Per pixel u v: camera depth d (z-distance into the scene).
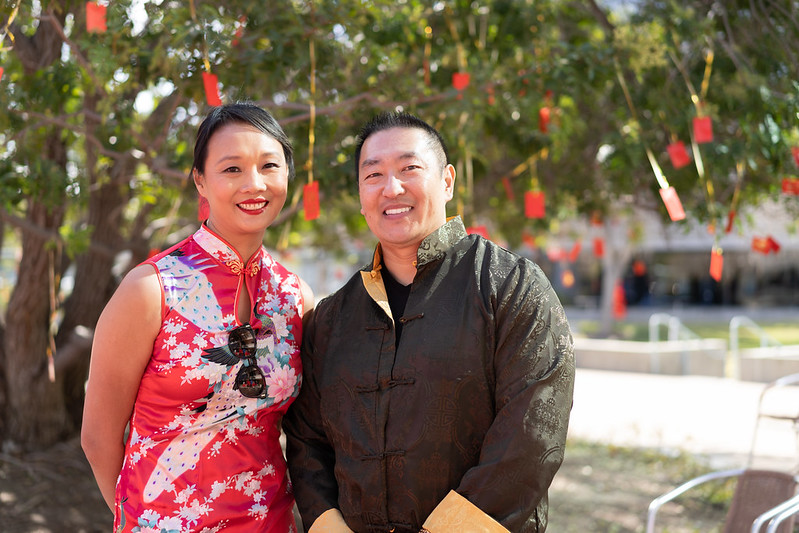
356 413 1.81
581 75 3.93
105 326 1.81
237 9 3.37
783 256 26.62
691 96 4.09
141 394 1.85
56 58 4.11
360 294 1.93
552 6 4.68
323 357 1.93
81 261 5.33
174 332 1.81
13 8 2.79
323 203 4.15
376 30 4.05
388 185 1.82
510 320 1.71
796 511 2.47
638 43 3.75
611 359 11.77
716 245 3.93
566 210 7.53
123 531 1.84
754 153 4.06
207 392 1.81
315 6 3.35
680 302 28.83
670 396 9.15
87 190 3.66
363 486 1.78
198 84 3.19
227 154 1.84
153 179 4.04
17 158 3.54
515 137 4.73
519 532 1.67
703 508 4.91
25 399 5.08
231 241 1.90
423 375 1.74
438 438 1.73
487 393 1.74
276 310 1.96
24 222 4.03
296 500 1.94
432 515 1.67
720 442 6.71
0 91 3.32
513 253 1.84
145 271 1.82
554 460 1.67
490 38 4.61
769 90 3.94
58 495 4.60
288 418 2.03
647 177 5.14
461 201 3.96
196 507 1.79
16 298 4.91
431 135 1.91
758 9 4.10
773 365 10.25
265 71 3.35
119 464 1.93
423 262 1.82
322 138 3.96
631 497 5.18
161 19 3.04
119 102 3.51
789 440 6.68
